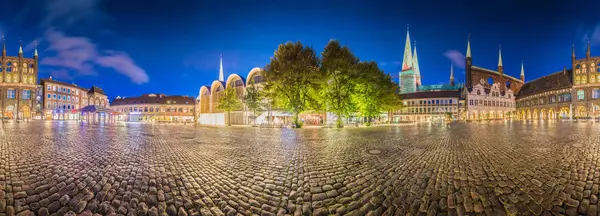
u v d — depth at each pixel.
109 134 20.30
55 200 4.72
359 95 35.00
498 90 94.94
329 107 35.62
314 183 5.88
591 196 4.91
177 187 5.54
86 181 5.93
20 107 82.25
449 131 24.38
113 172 6.83
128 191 5.24
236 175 6.60
